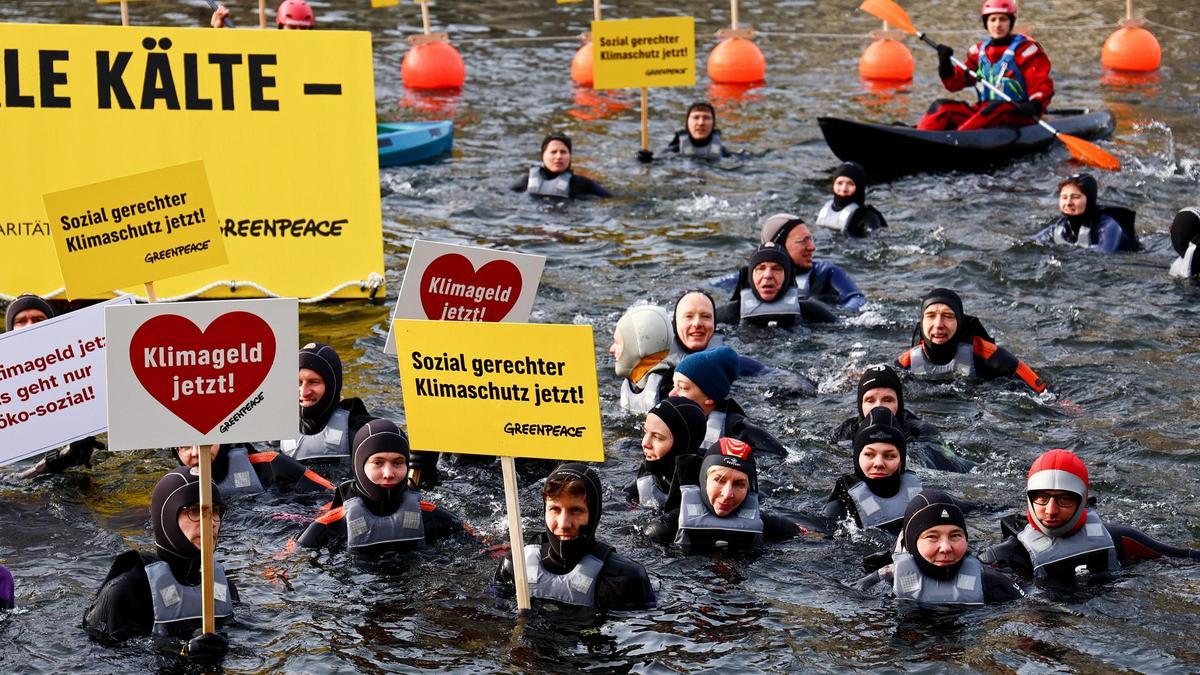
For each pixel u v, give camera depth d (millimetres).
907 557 7566
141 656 7004
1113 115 19297
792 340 11945
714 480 8164
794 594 7691
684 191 16656
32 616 7418
